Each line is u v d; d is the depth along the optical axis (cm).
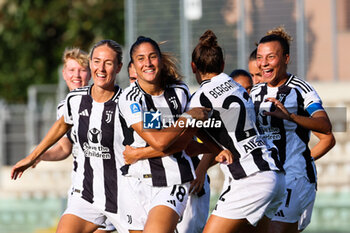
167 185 1371
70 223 1467
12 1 6612
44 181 4028
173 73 1377
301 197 1555
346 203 3372
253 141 1338
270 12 3744
